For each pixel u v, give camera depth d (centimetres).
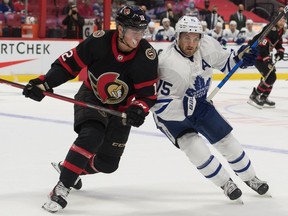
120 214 402
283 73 1639
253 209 420
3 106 967
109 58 399
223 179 423
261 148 656
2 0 1472
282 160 591
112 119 421
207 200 441
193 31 402
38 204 419
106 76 403
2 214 394
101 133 404
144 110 399
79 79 1397
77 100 409
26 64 1334
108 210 411
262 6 2098
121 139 425
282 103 1113
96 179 497
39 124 792
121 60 399
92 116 406
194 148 417
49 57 1366
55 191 401
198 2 2036
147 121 831
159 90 416
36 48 1344
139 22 381
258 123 854
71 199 436
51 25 1500
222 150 440
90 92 421
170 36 1548
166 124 424
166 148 636
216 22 1714
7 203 420
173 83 412
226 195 427
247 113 965
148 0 1781
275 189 477
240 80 1562
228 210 416
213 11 1723
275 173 533
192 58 415
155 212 409
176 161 573
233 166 446
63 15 1513
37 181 486
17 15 1475
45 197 438
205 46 422
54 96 404
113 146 426
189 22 404
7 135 703
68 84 1330
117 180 495
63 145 648
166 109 417
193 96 420
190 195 454
